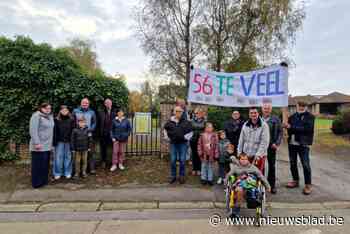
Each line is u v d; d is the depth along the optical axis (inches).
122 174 240.4
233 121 224.1
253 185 154.1
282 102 210.5
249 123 187.8
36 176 204.7
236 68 533.6
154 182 221.6
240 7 528.1
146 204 179.0
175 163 221.1
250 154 183.8
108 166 262.2
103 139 255.9
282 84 211.5
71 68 271.1
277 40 518.0
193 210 170.6
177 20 579.8
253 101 227.5
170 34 581.9
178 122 217.8
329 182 231.9
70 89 262.7
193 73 236.4
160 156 294.0
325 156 366.6
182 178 220.1
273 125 195.8
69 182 218.7
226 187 168.7
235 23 535.2
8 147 265.6
